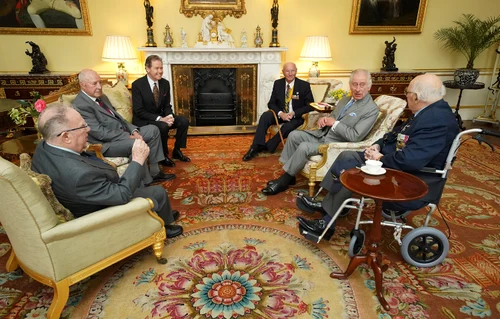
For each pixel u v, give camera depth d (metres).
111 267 1.92
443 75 5.26
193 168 3.42
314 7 4.65
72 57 4.50
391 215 1.96
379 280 1.67
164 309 1.62
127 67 4.61
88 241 1.51
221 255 2.03
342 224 2.38
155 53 4.34
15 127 3.68
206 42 4.41
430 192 1.84
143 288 1.76
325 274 1.87
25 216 1.33
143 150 1.78
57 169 1.46
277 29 4.63
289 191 2.90
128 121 3.32
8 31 4.27
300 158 2.67
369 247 1.70
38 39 4.37
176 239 2.20
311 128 3.51
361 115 2.58
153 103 3.40
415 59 5.14
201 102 4.85
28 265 1.52
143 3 4.34
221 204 2.67
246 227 2.34
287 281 1.81
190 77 4.60
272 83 4.66
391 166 1.88
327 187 2.11
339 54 4.93
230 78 4.75
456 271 1.90
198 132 4.66
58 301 1.48
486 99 5.34
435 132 1.76
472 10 4.96
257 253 2.05
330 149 2.53
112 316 1.58
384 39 4.95
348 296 1.71
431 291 1.74
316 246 2.12
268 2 4.52
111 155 2.69
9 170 1.24
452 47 5.09
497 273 1.88
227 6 4.44
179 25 4.48
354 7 4.67
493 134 1.71
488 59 5.29
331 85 3.87
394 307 1.64
